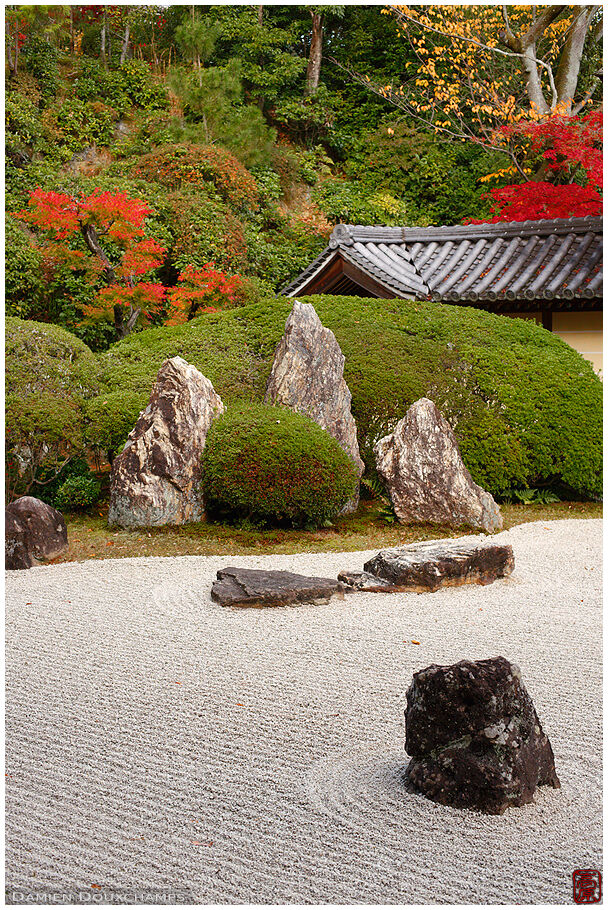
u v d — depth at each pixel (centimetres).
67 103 1906
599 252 1146
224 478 777
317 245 1814
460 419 923
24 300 1452
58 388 879
